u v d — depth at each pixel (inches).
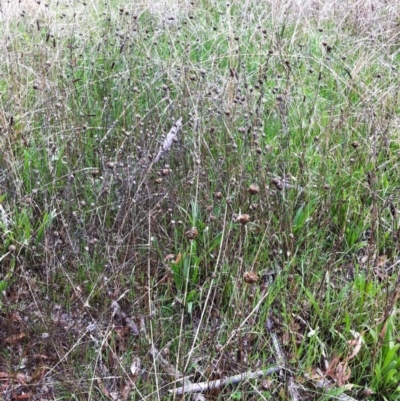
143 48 161.3
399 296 86.2
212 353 79.4
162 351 80.5
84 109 136.2
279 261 97.2
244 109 129.4
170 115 128.6
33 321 85.0
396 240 96.1
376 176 112.3
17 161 112.6
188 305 87.5
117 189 104.6
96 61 156.7
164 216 101.0
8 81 138.2
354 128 127.9
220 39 176.1
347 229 104.3
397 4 196.9
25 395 76.4
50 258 90.8
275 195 104.9
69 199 104.9
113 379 77.9
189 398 75.0
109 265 94.2
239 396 75.0
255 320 85.7
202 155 114.3
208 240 95.2
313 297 85.0
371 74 155.9
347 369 78.7
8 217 102.4
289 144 121.8
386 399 76.3
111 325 82.7
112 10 182.5
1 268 96.3
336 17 193.2
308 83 154.9
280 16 184.1
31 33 164.6
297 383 78.1
